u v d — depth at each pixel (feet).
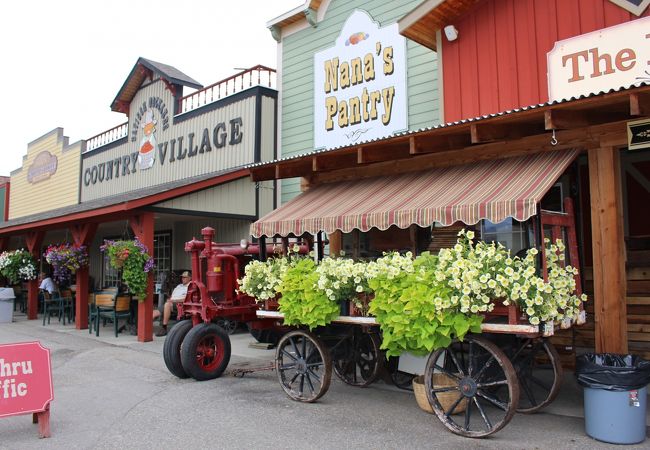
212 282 26.66
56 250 44.11
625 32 22.85
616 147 19.35
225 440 16.90
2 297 50.78
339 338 22.67
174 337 25.57
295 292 20.94
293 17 41.83
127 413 20.12
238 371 25.81
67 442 17.03
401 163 25.21
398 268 17.85
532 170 19.40
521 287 15.65
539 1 25.95
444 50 29.30
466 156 22.95
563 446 15.56
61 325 48.08
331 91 39.45
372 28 37.01
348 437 16.90
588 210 28.50
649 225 31.55
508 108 26.63
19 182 87.20
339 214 22.30
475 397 16.70
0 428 18.54
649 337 24.84
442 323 16.51
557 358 18.58
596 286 19.22
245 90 44.60
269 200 44.01
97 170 66.28
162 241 53.88
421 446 15.93
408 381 22.67
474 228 26.73
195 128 49.98
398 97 35.35
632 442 15.58
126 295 40.65
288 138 42.63
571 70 24.34
